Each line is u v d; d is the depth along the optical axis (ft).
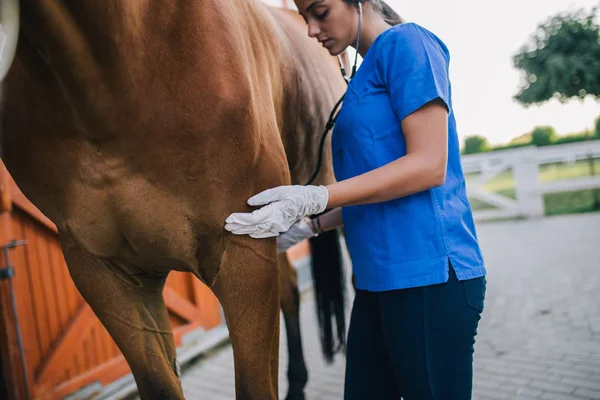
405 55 3.86
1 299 7.22
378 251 4.11
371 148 4.06
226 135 3.49
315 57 6.73
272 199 3.76
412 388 4.02
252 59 4.15
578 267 15.30
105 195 3.35
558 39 38.78
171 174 3.39
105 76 3.00
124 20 2.95
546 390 7.89
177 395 4.09
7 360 7.28
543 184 27.96
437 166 3.72
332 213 5.41
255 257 3.80
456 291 3.93
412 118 3.79
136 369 4.09
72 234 3.60
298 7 4.49
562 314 11.29
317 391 8.69
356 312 4.79
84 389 8.62
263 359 3.98
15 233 7.80
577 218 25.62
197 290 11.48
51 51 2.79
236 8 4.20
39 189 3.50
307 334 11.86
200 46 3.36
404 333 3.99
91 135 3.18
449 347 3.93
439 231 3.95
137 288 4.08
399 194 3.76
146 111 3.20
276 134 4.24
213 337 11.43
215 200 3.59
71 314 8.68
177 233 3.58
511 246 19.98
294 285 8.03
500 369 8.79
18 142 3.39
